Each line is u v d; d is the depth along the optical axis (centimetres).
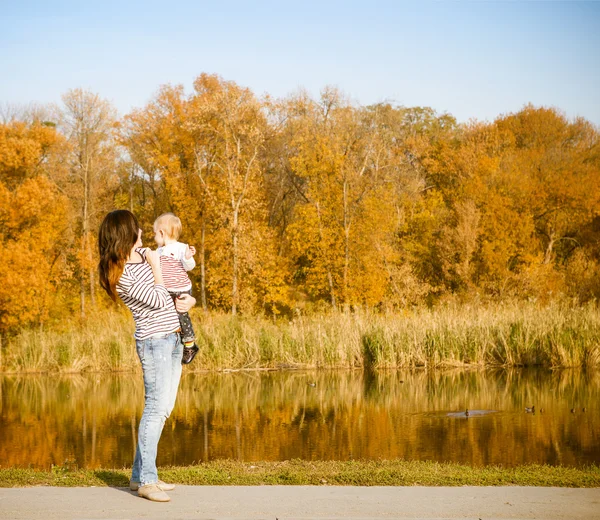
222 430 1256
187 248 604
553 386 1788
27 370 2441
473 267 4188
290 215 4991
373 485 611
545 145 5216
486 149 5006
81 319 3488
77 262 4116
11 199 3466
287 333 2425
